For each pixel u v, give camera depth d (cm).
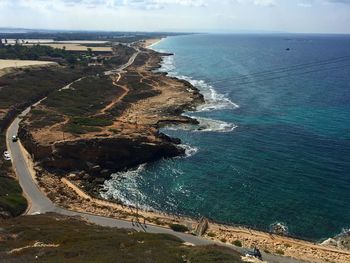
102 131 10300
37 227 4984
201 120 12781
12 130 10869
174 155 9962
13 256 3756
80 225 5425
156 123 12069
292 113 13438
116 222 6306
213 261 3778
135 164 9544
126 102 14538
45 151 8900
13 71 16238
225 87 18600
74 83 16262
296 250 5672
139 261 3556
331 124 11981
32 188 7544
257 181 8225
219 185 8181
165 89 17088
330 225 6550
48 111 12050
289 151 9788
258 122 12450
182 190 8081
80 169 8900
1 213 6106
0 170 8000
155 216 6781
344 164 8862
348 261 5388
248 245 5756
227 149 10156
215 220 6856
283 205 7225
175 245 4444
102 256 3681
